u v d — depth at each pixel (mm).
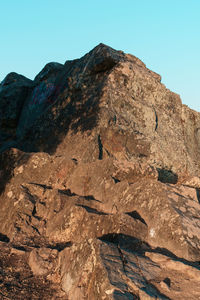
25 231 6559
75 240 5844
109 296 3506
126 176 7285
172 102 13016
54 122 11844
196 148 13164
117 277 3816
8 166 8562
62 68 15812
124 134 10344
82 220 5957
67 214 6285
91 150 9398
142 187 6020
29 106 16500
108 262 4055
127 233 5070
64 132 11133
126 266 4109
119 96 11062
